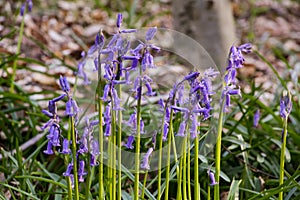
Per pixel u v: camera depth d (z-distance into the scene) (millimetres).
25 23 8438
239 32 10094
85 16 9875
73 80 6664
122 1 10445
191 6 6480
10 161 4359
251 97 4973
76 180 2822
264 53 8945
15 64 5547
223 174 3879
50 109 2674
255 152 4836
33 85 6609
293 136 4883
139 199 3566
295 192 4195
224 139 4371
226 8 6598
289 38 10109
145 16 10266
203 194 4164
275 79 7387
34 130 4957
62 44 8375
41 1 10125
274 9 11891
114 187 2977
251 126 5137
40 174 4117
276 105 5371
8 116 5742
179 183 3010
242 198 4168
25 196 4059
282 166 3137
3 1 8836
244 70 7934
